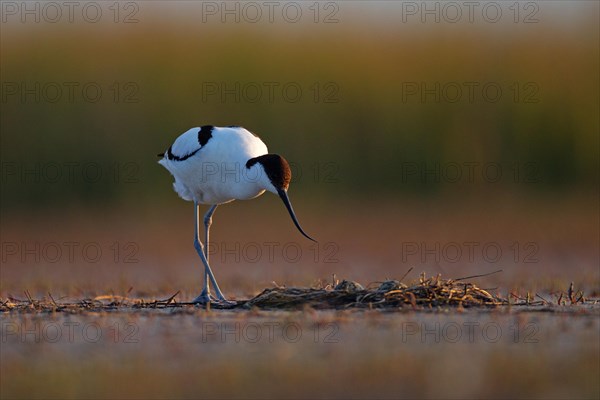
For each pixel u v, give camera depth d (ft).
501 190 70.38
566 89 72.23
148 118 67.26
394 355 25.00
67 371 23.97
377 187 69.31
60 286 41.60
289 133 68.64
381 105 70.44
